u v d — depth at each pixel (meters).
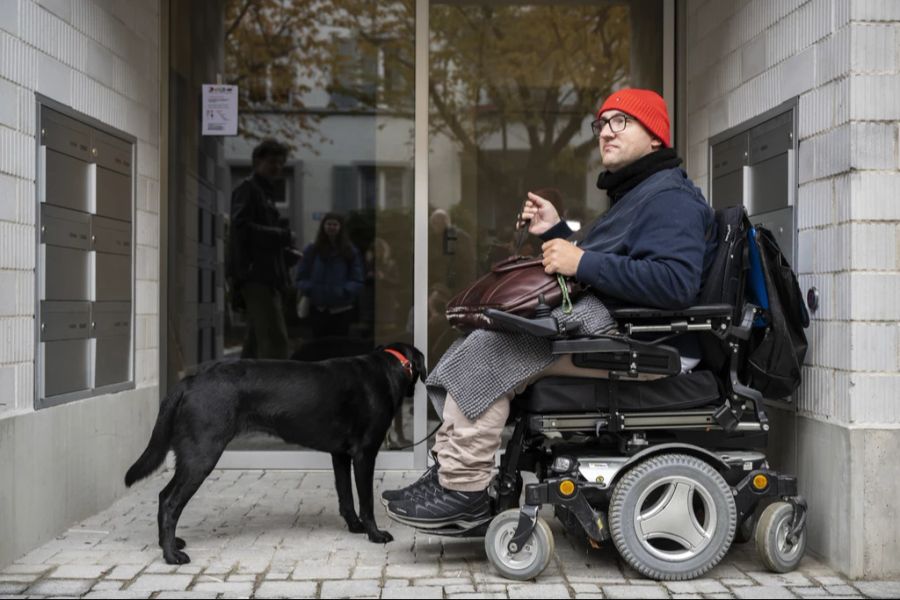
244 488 4.90
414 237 5.51
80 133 4.21
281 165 5.54
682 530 3.29
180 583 3.26
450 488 3.39
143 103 5.04
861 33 3.34
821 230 3.56
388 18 5.52
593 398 3.38
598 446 3.68
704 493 3.28
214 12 5.52
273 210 5.54
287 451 5.39
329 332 5.53
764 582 3.27
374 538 3.83
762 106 4.17
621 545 3.26
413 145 5.52
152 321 5.18
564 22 5.56
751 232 3.44
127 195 4.79
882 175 3.33
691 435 3.61
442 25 5.56
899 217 3.32
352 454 3.85
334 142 5.54
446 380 3.35
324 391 3.75
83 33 4.24
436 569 3.44
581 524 3.31
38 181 3.80
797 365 3.45
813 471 3.59
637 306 3.36
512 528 3.31
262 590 3.18
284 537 3.92
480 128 5.57
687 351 3.48
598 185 3.72
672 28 5.41
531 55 5.57
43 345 3.83
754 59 4.27
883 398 3.31
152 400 5.16
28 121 3.72
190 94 5.52
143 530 4.05
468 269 5.56
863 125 3.34
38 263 3.81
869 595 3.12
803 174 3.72
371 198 5.52
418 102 5.49
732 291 3.40
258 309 5.52
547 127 5.58
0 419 3.44
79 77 4.20
